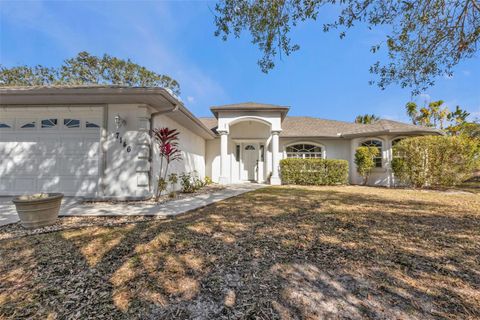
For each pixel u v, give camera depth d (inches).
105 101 261.6
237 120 494.6
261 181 562.3
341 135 537.3
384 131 480.1
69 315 71.4
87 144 271.1
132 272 97.1
